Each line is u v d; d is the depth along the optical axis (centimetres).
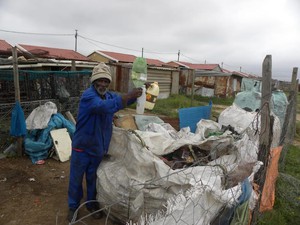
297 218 375
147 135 319
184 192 209
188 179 249
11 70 700
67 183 445
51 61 1041
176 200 189
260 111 304
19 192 403
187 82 2214
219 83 2423
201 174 240
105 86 300
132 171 296
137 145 293
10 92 706
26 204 372
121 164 316
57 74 780
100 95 304
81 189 330
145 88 330
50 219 340
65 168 507
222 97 2442
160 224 178
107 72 299
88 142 303
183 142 322
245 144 307
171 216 179
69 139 567
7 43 1734
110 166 323
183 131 431
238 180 238
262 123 301
